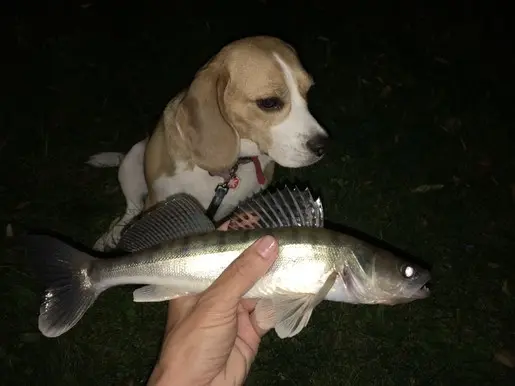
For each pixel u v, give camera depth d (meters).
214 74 0.50
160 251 0.34
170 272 0.34
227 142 0.51
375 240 0.65
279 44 0.51
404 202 0.70
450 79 0.93
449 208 0.70
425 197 0.71
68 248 0.36
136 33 0.98
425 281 0.34
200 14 1.04
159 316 0.58
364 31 1.03
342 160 0.74
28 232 0.64
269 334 0.56
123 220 0.62
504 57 0.99
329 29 1.02
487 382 0.55
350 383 0.54
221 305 0.32
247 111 0.50
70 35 0.96
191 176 0.53
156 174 0.54
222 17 1.04
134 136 0.77
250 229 0.34
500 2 1.12
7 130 0.76
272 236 0.32
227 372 0.37
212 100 0.50
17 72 0.86
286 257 0.33
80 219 0.66
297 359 0.55
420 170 0.75
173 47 0.95
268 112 0.50
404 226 0.67
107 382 0.54
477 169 0.76
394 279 0.33
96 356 0.55
